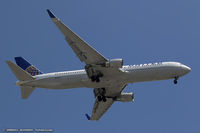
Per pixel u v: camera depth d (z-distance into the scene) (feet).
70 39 557.33
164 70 602.03
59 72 630.74
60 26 535.60
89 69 598.34
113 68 584.81
